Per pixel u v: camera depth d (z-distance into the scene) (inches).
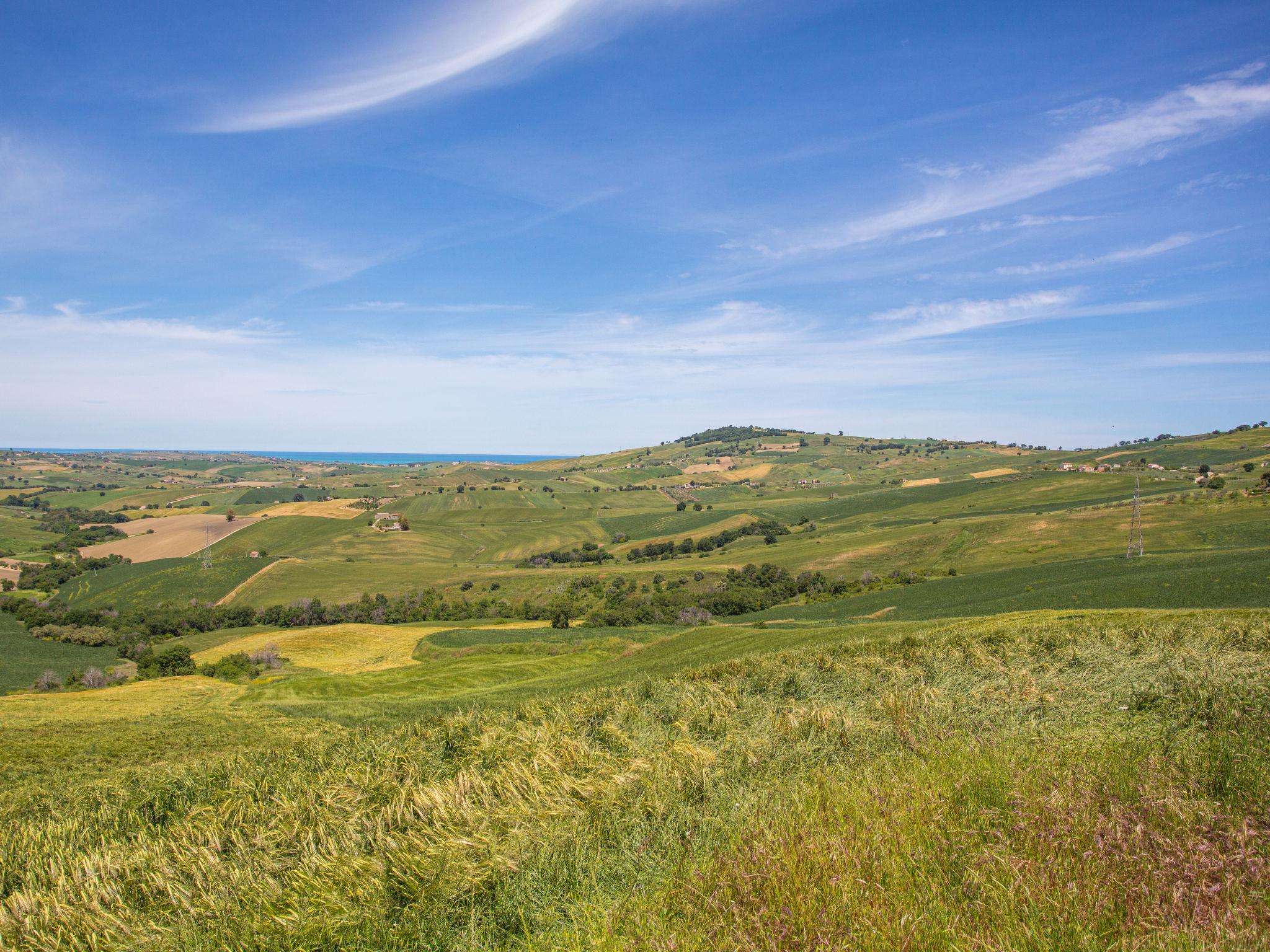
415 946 162.9
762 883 145.9
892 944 121.6
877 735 268.4
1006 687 347.3
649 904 153.7
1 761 965.8
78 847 257.8
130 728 1318.9
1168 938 116.6
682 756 248.7
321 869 188.9
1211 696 255.6
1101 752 203.2
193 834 239.5
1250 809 156.0
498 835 196.7
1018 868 134.0
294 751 389.1
